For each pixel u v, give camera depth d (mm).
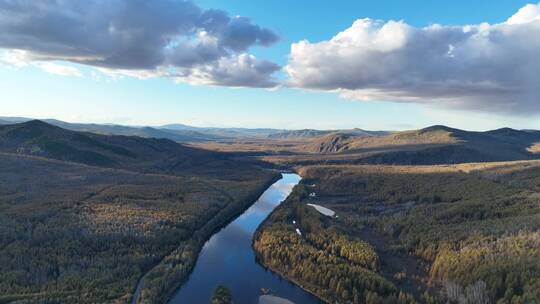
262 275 159625
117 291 128375
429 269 153875
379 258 160375
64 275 133000
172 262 156125
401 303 124875
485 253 139500
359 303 131000
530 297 107312
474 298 118875
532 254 129875
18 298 117125
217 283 151250
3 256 139750
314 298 141625
